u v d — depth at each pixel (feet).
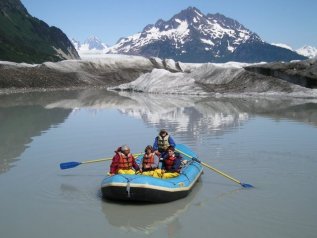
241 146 55.26
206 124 75.31
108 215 32.09
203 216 31.89
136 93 166.09
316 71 148.66
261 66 166.71
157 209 33.35
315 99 131.44
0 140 59.98
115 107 106.63
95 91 175.83
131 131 67.82
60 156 50.37
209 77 180.14
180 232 29.07
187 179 36.91
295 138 60.95
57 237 28.30
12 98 129.90
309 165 45.88
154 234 28.84
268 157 49.42
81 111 97.19
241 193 36.91
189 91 163.32
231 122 78.02
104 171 43.78
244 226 29.91
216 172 43.04
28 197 35.81
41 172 43.27
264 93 150.71
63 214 32.24
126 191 33.24
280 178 41.34
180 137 61.82
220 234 28.68
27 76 187.62
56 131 67.97
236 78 170.60
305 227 29.71
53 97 137.49
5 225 30.17
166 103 118.73
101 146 56.18
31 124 75.66
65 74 212.43
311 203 34.35
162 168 38.37
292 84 153.69
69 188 38.17
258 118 83.71
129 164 36.55
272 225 30.07
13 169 44.39
